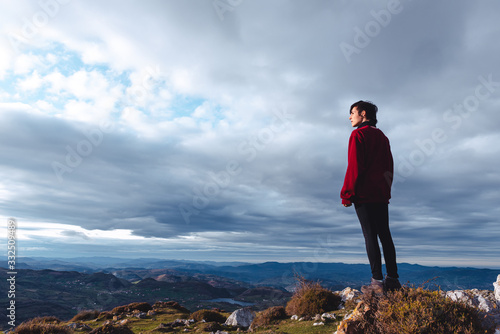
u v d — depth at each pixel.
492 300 3.50
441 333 3.06
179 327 12.64
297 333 7.29
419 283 3.82
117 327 8.00
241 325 11.65
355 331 3.43
